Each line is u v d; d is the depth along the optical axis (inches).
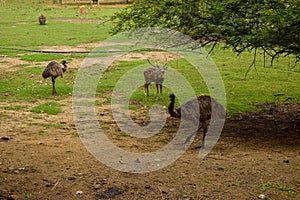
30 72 714.8
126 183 270.2
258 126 448.5
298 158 328.8
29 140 367.2
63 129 410.9
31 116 459.8
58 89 599.8
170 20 412.8
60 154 323.9
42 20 1393.9
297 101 575.2
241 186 270.4
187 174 288.2
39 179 272.4
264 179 281.9
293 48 379.2
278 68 796.6
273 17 340.5
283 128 436.1
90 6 1955.0
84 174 282.7
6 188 257.1
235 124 455.5
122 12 463.5
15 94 570.6
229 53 925.2
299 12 326.0
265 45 378.6
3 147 339.6
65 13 1756.9
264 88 645.9
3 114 463.2
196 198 252.7
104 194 254.2
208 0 397.7
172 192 259.1
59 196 250.5
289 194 261.1
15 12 1795.0
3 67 757.9
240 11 386.9
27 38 1101.1
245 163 313.4
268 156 334.0
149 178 279.7
